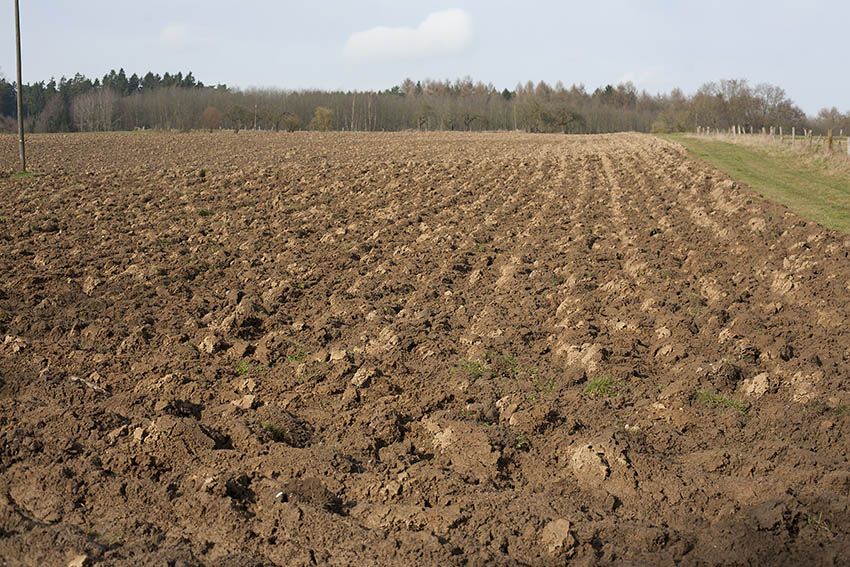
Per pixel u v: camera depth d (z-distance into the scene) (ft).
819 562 20.39
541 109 376.27
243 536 22.16
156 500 24.14
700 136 191.31
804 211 74.02
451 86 554.87
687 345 38.34
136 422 29.17
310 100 417.08
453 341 40.34
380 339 39.78
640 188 96.12
